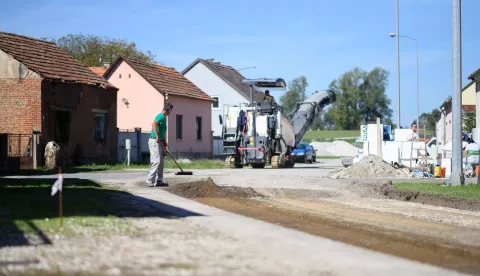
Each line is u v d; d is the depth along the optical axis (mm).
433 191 17078
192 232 9039
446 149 28234
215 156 59281
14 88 32531
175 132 49875
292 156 42094
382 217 12016
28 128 32406
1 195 14266
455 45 19875
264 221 10828
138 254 7145
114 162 39375
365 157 28078
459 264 7367
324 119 182375
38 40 37219
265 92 40625
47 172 27969
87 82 36188
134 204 12961
